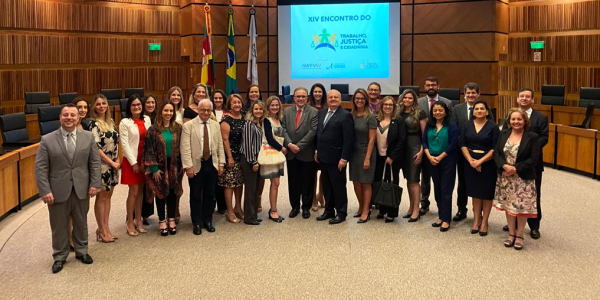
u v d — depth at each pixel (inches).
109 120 230.7
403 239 229.0
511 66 552.7
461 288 176.9
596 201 287.7
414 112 250.1
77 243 204.1
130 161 229.0
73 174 197.3
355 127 250.1
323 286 179.5
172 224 239.9
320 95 275.0
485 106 230.1
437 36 517.3
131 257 209.6
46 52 486.6
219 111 269.4
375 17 521.3
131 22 540.4
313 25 528.7
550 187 321.4
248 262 203.0
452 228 244.8
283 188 329.4
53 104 496.1
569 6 516.7
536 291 173.8
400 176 365.4
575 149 357.4
